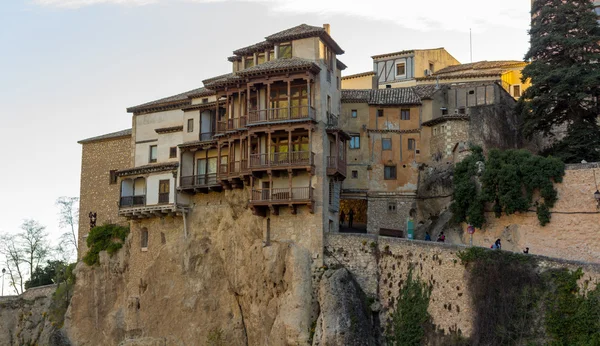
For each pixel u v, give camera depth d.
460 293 51.34
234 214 66.25
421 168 72.50
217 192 69.25
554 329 45.22
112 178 84.31
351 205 75.56
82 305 78.19
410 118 74.06
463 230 62.12
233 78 64.94
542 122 63.94
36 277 102.38
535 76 63.44
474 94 74.75
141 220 74.81
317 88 62.81
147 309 71.25
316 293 59.69
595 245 52.69
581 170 54.38
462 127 70.38
